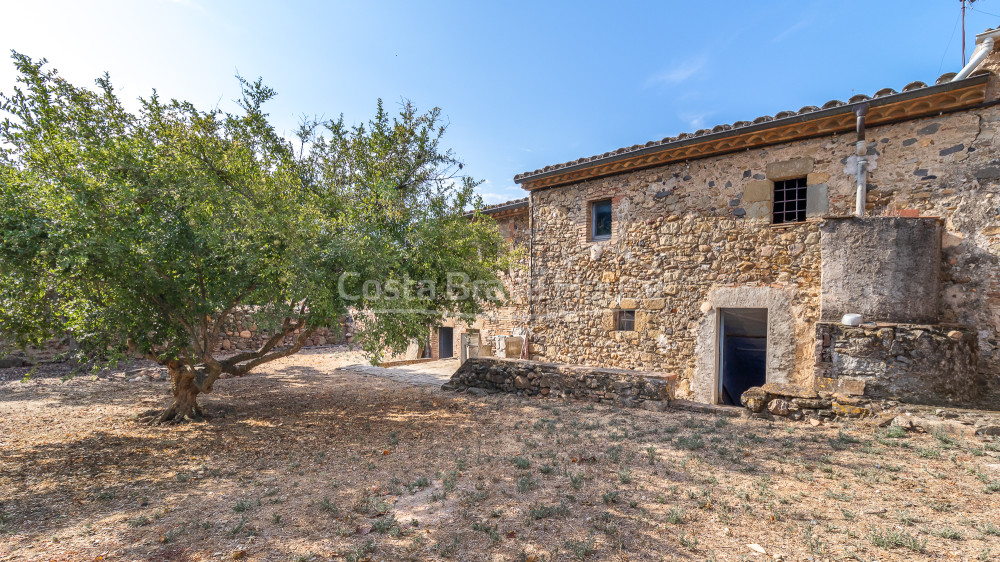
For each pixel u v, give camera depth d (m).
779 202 6.93
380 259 5.35
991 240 5.29
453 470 4.00
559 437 4.94
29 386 8.29
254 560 2.53
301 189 6.10
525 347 9.90
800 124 6.42
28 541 2.80
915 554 2.44
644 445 4.58
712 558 2.45
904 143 5.84
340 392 8.19
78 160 4.54
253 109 6.24
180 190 4.89
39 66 4.85
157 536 2.85
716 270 7.29
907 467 3.71
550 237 9.58
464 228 6.36
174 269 4.94
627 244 8.37
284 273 4.89
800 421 5.27
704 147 7.32
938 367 4.87
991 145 5.31
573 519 2.95
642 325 8.09
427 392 8.15
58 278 4.41
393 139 6.90
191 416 6.14
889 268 5.32
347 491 3.60
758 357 7.52
